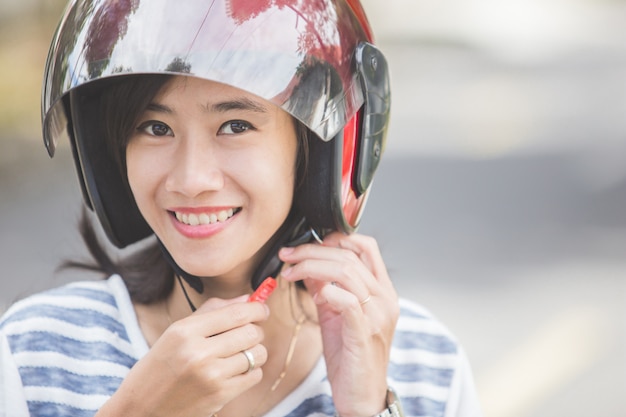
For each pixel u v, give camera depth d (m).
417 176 11.66
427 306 6.68
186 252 1.81
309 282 2.09
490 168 12.21
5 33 11.57
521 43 29.91
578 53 27.02
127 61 1.67
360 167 1.95
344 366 1.96
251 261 2.01
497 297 6.92
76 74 1.73
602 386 5.34
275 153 1.79
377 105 1.93
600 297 6.95
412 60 25.44
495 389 5.30
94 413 1.97
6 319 2.06
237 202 1.79
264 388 2.05
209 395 1.76
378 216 9.61
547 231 9.11
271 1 1.73
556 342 6.02
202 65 1.66
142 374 1.76
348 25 1.86
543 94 19.06
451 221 9.46
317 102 1.75
